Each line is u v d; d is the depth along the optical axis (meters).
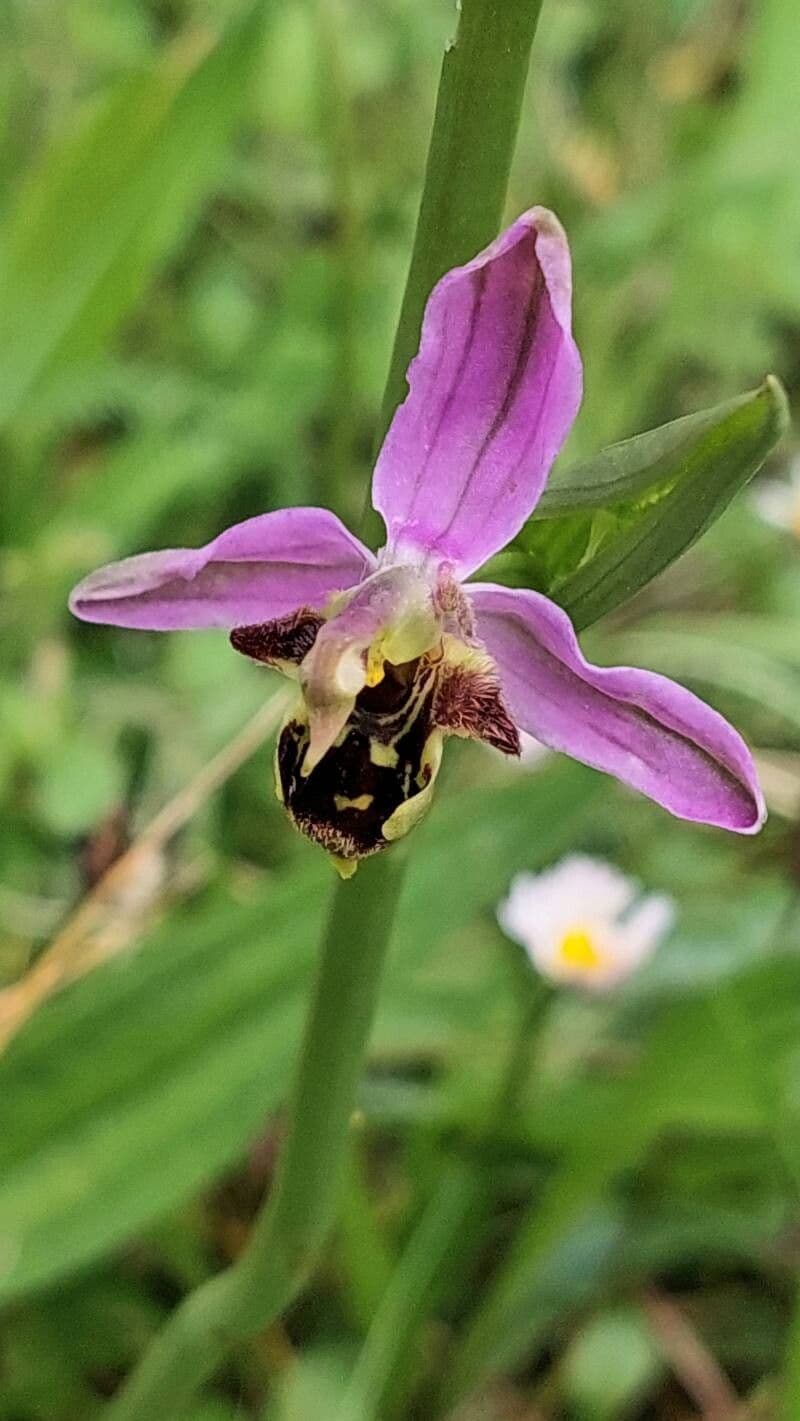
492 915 0.14
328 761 0.06
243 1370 0.12
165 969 0.10
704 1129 0.12
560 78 0.20
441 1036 0.12
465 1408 0.12
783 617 0.17
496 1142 0.12
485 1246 0.13
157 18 0.19
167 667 0.15
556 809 0.11
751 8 0.21
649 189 0.17
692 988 0.13
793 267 0.17
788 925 0.13
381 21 0.19
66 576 0.15
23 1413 0.12
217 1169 0.10
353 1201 0.11
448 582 0.06
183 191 0.14
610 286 0.18
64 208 0.14
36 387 0.14
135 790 0.14
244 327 0.17
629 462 0.05
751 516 0.17
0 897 0.13
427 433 0.06
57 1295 0.12
